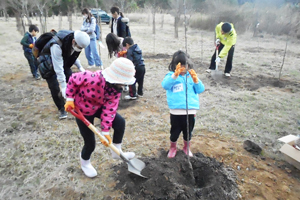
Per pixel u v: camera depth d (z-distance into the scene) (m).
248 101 4.88
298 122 4.04
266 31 14.80
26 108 4.49
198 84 2.73
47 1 12.78
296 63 8.05
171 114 2.78
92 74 2.20
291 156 2.91
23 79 6.11
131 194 2.49
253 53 9.76
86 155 2.68
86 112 2.38
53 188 2.60
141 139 3.53
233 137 3.60
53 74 3.69
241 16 15.30
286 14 14.22
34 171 2.85
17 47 10.15
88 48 7.03
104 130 2.37
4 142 3.41
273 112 4.39
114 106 2.35
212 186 2.46
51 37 3.50
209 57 8.91
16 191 2.56
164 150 3.24
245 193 2.54
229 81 6.13
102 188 2.60
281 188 2.63
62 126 3.88
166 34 15.62
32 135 3.60
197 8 17.59
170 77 2.64
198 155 3.07
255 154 3.20
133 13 24.89
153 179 2.50
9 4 12.23
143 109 4.55
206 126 3.89
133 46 4.50
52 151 3.23
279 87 5.77
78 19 23.83
